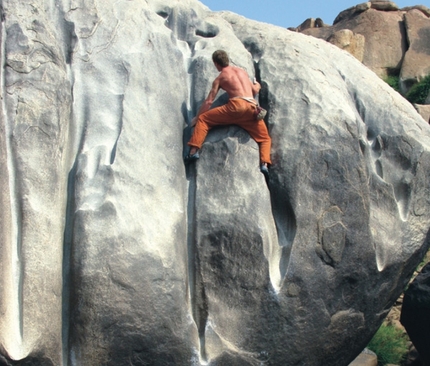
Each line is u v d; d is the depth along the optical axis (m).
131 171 6.02
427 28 14.62
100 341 5.68
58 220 5.82
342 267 6.32
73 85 6.32
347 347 6.63
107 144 6.15
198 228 6.16
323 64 7.06
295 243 6.20
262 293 6.07
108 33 6.61
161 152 6.28
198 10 7.53
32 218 5.67
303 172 6.36
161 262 5.83
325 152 6.41
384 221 6.66
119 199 5.87
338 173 6.40
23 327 5.43
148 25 6.87
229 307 6.06
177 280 5.88
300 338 6.21
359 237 6.38
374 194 6.73
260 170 6.36
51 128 6.00
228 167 6.31
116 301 5.68
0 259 5.44
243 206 6.18
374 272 6.49
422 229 6.77
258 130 6.43
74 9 6.63
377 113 7.06
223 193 6.24
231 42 7.13
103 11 6.73
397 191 6.81
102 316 5.66
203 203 6.23
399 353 9.70
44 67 6.16
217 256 6.11
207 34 7.38
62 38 6.51
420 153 6.84
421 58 14.23
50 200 5.82
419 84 13.90
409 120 7.03
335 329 6.40
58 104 6.11
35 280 5.54
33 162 5.84
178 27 7.36
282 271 6.18
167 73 6.70
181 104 6.66
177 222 6.06
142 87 6.46
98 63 6.46
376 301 6.62
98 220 5.75
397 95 7.36
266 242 6.13
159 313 5.77
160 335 5.79
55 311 5.62
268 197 6.33
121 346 5.72
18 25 6.23
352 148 6.49
